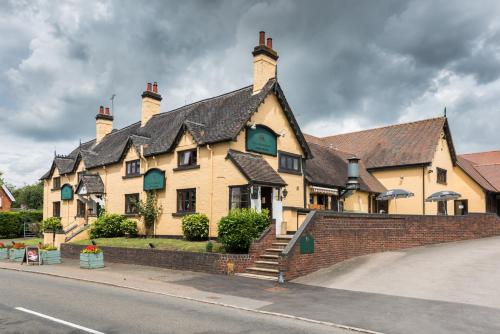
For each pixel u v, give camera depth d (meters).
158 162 23.98
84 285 13.98
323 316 9.70
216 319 9.32
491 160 42.53
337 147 36.22
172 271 16.77
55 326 8.62
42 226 34.50
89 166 29.77
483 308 10.43
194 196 21.58
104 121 36.16
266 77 22.48
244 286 13.36
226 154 19.81
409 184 30.31
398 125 35.06
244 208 17.64
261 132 21.30
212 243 17.89
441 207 32.16
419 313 9.98
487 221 24.83
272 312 10.02
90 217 28.17
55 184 35.75
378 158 32.34
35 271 17.30
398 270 15.02
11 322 8.94
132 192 25.64
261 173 19.06
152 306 10.59
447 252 18.27
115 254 20.42
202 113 24.56
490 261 16.02
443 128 32.69
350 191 25.78
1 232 36.59
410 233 20.19
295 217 19.48
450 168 33.66
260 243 16.11
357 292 12.38
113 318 9.30
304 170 23.75
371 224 18.55
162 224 23.25
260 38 22.50
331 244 16.38
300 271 14.66
